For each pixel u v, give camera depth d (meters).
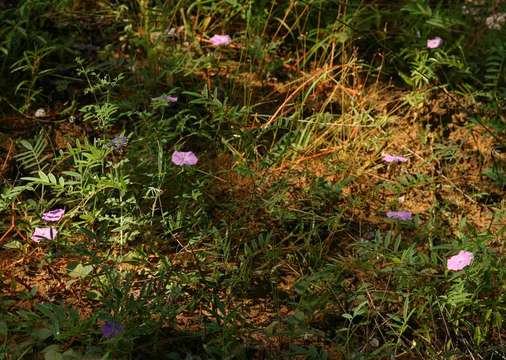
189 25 5.55
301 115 5.02
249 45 5.41
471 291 3.79
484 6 5.76
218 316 3.54
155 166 4.34
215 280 3.88
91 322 3.50
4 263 3.99
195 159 4.12
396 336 3.73
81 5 5.65
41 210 4.18
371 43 5.59
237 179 4.55
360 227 4.27
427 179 4.60
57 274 3.95
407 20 5.66
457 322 3.72
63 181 4.07
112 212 4.23
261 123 5.00
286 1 5.74
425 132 4.93
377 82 5.22
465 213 4.48
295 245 4.20
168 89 5.09
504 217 4.42
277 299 3.87
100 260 3.74
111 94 4.95
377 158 4.82
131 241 4.12
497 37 5.52
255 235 4.22
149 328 3.50
